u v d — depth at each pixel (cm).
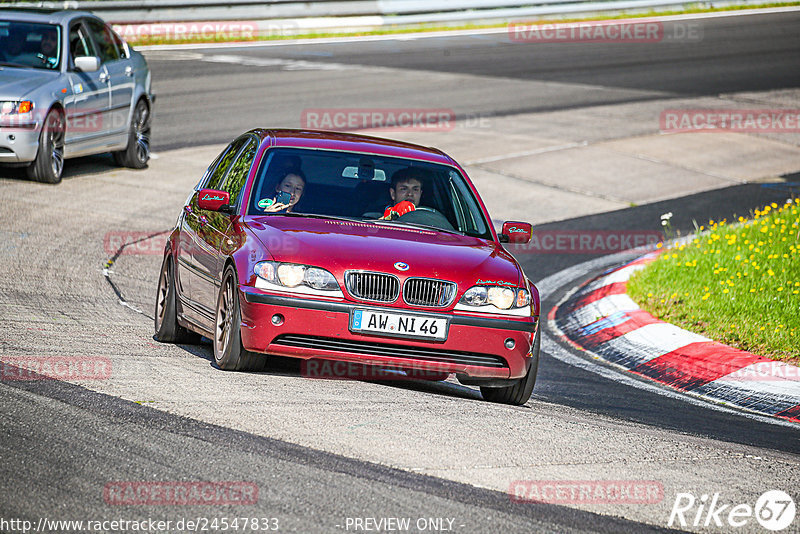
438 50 10331
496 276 2319
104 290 3300
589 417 2325
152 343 2664
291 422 1912
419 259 2280
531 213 5184
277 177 2538
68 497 1498
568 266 4366
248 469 1648
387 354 2230
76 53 4975
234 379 2220
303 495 1555
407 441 1862
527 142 6725
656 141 6975
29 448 1681
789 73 9688
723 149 6856
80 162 5459
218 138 6150
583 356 3180
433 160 2703
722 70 9738
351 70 8919
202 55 9381
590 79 9094
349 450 1780
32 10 5141
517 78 8969
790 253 3953
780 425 2481
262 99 7388
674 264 3931
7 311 2789
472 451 1842
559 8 12325
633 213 5288
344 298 2211
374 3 11300
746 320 3262
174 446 1734
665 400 2667
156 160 5619
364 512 1506
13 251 3628
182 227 2773
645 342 3203
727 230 4450
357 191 2550
